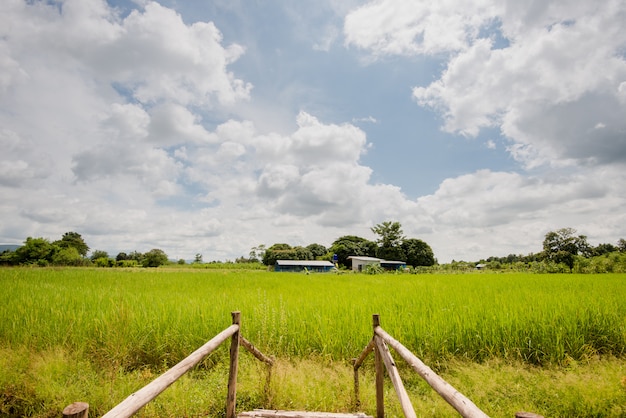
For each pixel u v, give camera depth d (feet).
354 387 15.97
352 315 25.14
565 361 20.48
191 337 22.21
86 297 33.12
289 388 16.31
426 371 7.43
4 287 41.32
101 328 22.79
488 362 20.43
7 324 23.84
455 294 37.47
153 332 22.49
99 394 15.90
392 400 15.93
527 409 14.79
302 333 23.04
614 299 30.99
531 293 36.86
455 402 5.57
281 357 20.74
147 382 17.70
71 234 254.68
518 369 19.15
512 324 23.16
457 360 21.22
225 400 15.61
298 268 199.41
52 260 168.86
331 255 259.60
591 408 14.58
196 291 44.62
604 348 22.79
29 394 16.05
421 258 243.60
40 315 25.90
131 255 237.25
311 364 19.76
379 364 13.21
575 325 23.08
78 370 18.30
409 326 22.89
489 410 15.06
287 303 29.66
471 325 23.22
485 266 221.87
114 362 19.01
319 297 36.14
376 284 56.54
